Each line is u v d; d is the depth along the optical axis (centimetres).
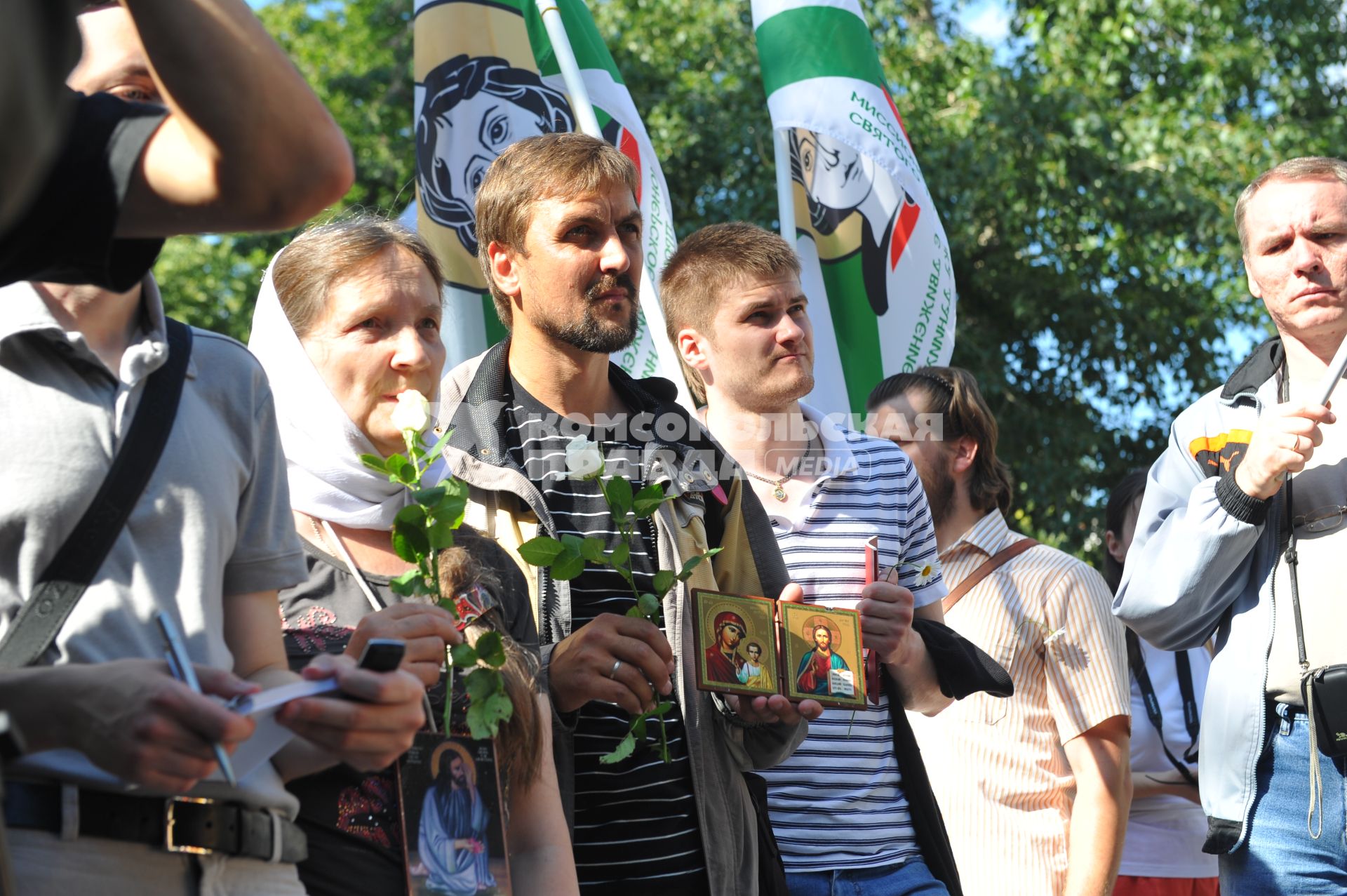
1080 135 1313
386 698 166
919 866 328
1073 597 405
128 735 148
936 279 491
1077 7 1423
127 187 153
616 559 265
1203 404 365
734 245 355
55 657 166
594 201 298
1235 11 1466
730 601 280
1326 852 321
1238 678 336
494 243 309
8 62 113
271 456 197
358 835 206
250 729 151
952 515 422
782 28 501
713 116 1288
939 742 407
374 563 243
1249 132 1384
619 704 261
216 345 194
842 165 498
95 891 161
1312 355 346
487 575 246
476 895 211
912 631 328
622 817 275
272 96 149
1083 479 1347
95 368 177
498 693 218
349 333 246
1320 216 340
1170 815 458
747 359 348
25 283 176
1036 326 1330
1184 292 1368
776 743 294
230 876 174
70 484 170
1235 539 330
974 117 1307
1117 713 396
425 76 451
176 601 174
